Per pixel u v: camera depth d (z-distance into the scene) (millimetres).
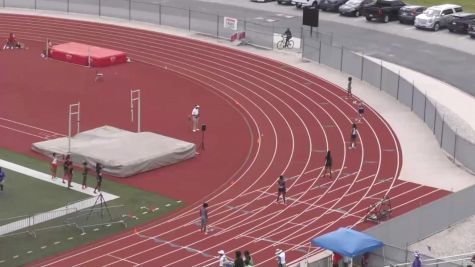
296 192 97125
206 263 79688
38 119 119000
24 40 159625
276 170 103750
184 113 123125
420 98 121188
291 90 134000
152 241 84500
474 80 138500
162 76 140375
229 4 185125
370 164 105625
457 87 134750
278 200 94312
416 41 159875
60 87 133000
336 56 143375
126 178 100062
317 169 104000
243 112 124312
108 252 81938
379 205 90812
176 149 105375
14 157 105188
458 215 89562
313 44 148000
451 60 148875
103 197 94125
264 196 96125
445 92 131750
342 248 72500
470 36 163125
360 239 73625
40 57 148625
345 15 175625
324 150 110250
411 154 109062
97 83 135750
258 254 81812
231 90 133875
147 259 80500
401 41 159500
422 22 166500
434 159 107625
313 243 74188
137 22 171750
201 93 132375
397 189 98188
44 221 87938
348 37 161125
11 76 137500
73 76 138750
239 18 172625
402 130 117062
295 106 126938
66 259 80250
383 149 110562
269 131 117000
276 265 79438
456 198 88688
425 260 74250
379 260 75312
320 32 163375
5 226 86375
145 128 117000
